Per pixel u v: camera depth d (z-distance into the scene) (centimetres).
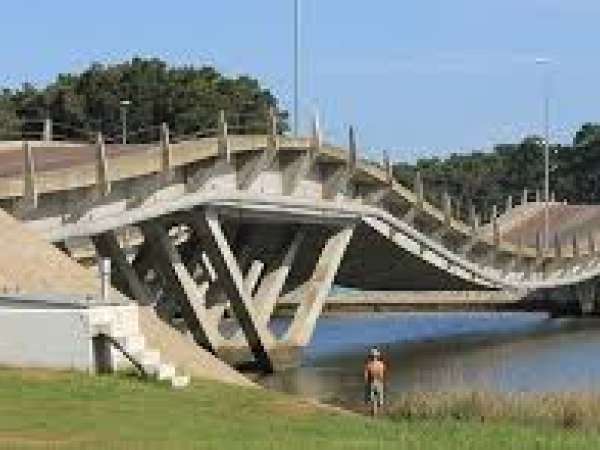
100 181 7244
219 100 19688
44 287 5084
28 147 6725
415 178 11631
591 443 3897
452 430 4216
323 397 6788
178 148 7944
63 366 4347
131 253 8381
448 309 17375
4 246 5522
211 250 8594
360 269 11669
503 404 5062
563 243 15000
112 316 4428
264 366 8881
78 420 3541
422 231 11306
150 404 3931
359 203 10181
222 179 8506
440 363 9369
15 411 3619
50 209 6988
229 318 9719
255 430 3669
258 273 9219
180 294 8406
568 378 7900
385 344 11450
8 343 4359
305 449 3303
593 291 16800
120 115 19575
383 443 3562
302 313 9538
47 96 19875
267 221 9275
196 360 5047
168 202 7938
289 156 9262
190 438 3400
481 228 12781
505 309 17512
